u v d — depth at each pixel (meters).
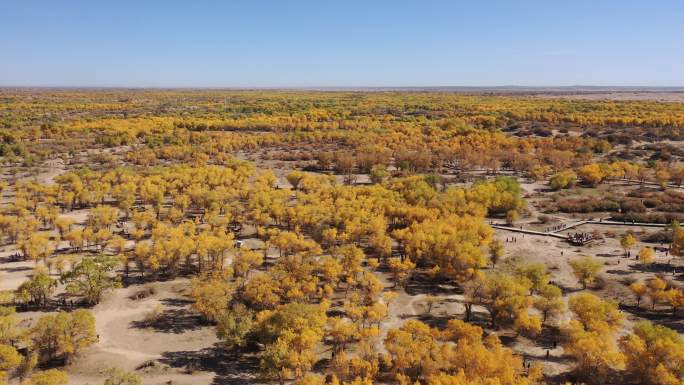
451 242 95.38
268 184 163.12
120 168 176.12
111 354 70.69
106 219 120.62
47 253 100.38
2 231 114.06
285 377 61.72
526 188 166.75
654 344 62.25
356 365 61.31
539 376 60.84
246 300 83.62
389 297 80.56
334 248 97.88
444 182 162.25
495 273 97.88
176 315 82.81
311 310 70.75
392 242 116.62
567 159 186.50
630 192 152.12
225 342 74.12
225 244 98.94
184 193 146.12
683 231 98.44
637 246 111.50
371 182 176.75
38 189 145.75
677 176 159.25
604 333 66.94
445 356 61.88
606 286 91.25
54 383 56.66
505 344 72.62
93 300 85.44
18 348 69.62
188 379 64.94
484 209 129.38
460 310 83.88
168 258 96.50
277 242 102.75
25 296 81.38
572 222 129.88
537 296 86.25
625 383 62.91
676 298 78.75
